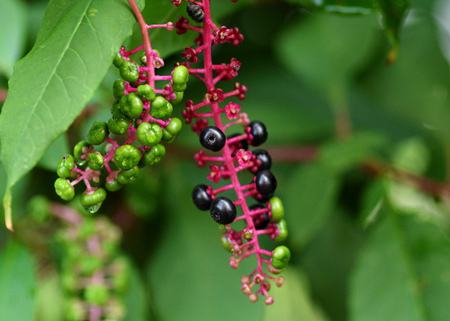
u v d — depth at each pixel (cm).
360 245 84
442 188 80
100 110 72
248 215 59
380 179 79
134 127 58
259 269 59
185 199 78
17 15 73
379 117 91
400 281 75
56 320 77
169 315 75
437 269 75
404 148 88
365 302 75
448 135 86
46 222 74
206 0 58
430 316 74
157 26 57
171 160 79
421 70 88
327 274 84
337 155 77
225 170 60
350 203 85
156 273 77
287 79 88
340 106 82
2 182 69
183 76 57
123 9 57
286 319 96
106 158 58
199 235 77
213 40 59
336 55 83
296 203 78
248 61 86
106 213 80
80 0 57
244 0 69
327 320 84
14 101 56
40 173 78
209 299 75
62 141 66
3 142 55
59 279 75
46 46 57
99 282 71
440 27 89
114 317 72
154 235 78
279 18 86
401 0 64
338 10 67
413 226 76
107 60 56
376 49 88
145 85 57
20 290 72
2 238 76
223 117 76
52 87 56
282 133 80
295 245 78
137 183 77
